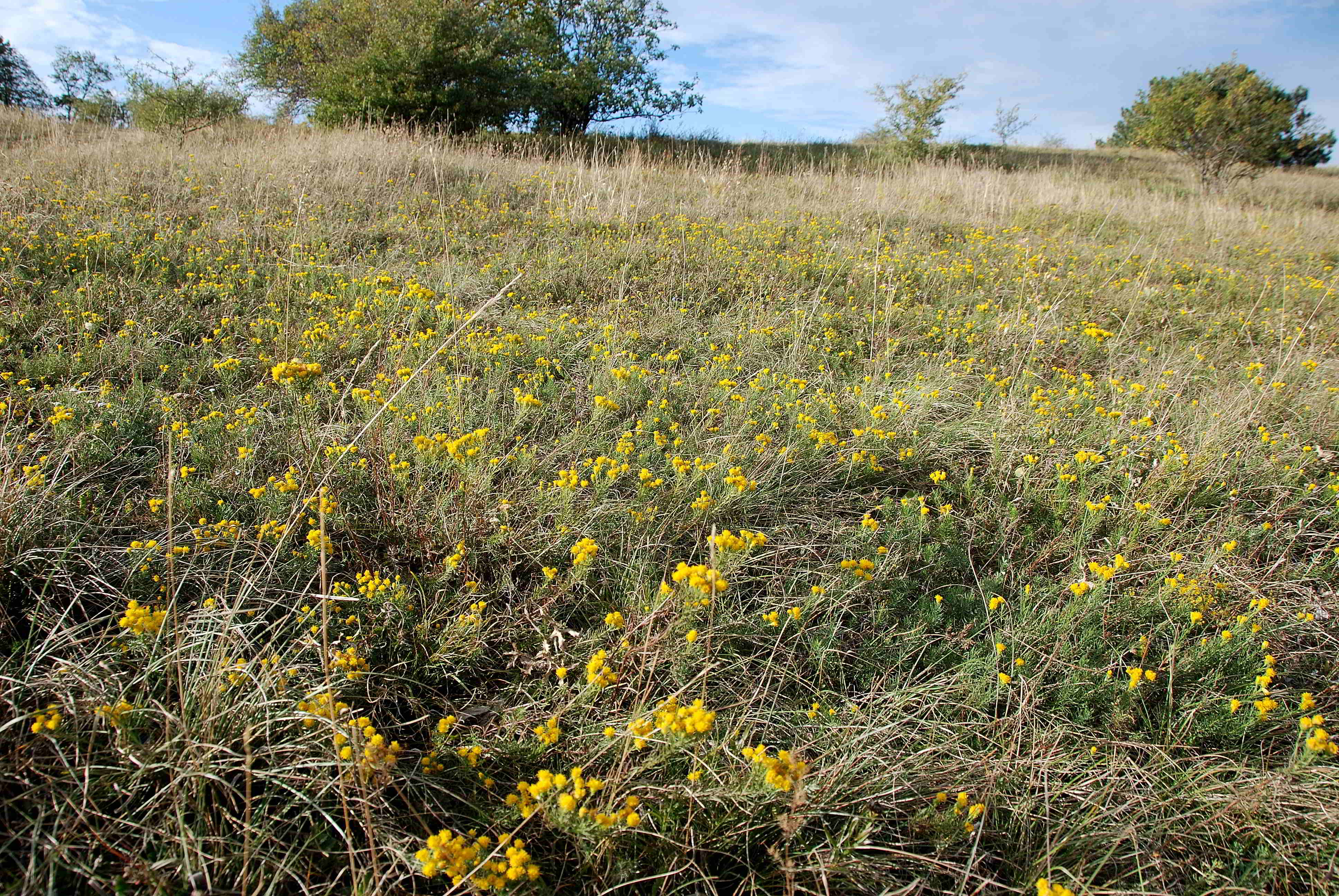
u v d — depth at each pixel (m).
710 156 17.06
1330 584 3.33
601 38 21.73
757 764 1.94
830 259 7.16
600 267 6.50
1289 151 24.52
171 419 3.57
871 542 3.29
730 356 4.99
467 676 2.60
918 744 2.47
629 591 2.89
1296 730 2.60
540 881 1.79
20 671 2.14
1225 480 3.82
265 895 1.79
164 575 2.61
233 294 5.19
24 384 3.66
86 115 16.62
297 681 2.28
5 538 2.47
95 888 1.65
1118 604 3.08
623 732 2.13
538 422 4.03
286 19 19.88
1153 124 19.33
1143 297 6.69
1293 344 5.04
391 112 16.66
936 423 4.35
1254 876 2.12
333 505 2.86
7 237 5.39
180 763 1.90
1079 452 3.83
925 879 2.02
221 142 12.04
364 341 4.71
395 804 2.08
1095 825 2.25
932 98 19.98
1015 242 8.95
